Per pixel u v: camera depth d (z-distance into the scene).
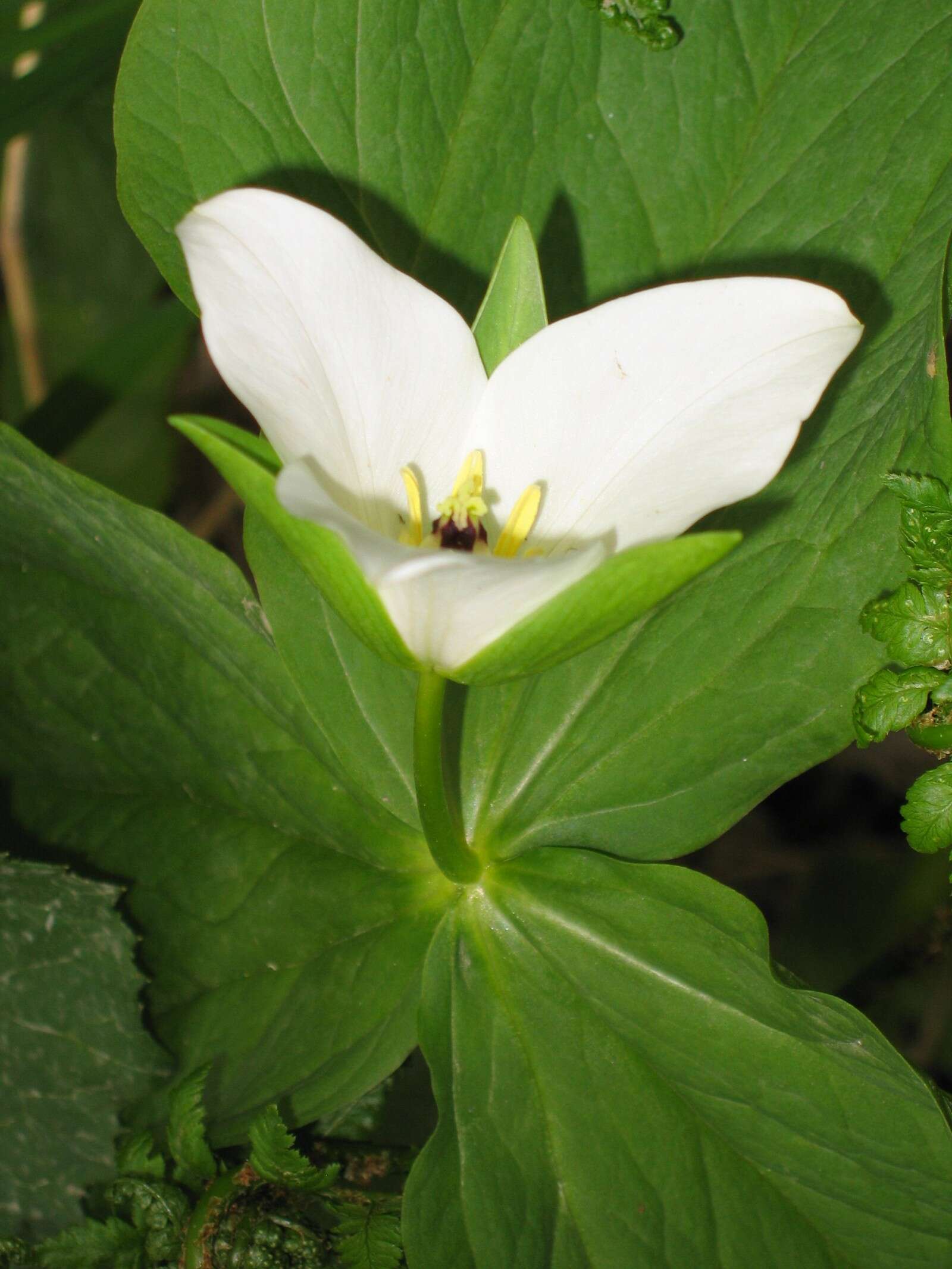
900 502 0.23
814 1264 0.22
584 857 0.24
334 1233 0.24
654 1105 0.23
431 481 0.21
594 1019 0.24
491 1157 0.23
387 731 0.25
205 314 0.19
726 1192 0.23
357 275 0.20
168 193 0.25
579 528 0.21
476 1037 0.24
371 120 0.25
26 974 0.25
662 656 0.24
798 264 0.25
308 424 0.19
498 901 0.24
